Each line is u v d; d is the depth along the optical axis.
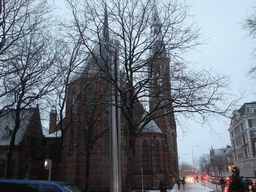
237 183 19.55
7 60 14.69
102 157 32.91
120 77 14.10
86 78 19.31
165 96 14.33
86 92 22.53
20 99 17.36
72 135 35.25
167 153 47.38
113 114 9.47
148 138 42.16
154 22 14.68
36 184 12.79
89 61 17.45
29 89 17.31
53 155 39.28
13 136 22.78
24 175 36.38
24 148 37.50
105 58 14.82
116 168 8.68
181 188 44.09
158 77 14.05
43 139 40.53
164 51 14.16
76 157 33.00
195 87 13.26
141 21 14.26
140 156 41.00
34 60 16.50
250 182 27.62
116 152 8.89
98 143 33.38
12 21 14.76
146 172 40.69
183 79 13.60
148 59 14.51
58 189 12.62
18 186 12.81
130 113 14.02
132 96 14.21
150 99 16.81
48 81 18.47
